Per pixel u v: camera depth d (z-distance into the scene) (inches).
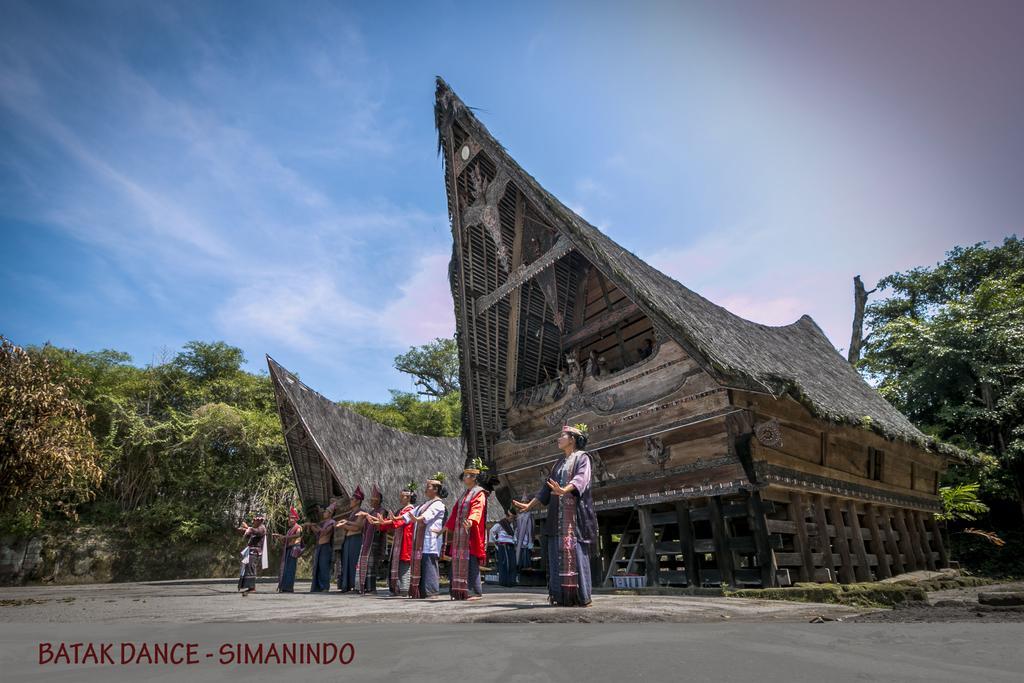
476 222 407.5
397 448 674.8
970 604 161.8
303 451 656.4
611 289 407.8
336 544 627.2
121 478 841.5
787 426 291.4
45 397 441.4
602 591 299.3
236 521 870.4
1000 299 598.5
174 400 995.3
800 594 214.4
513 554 406.3
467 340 431.8
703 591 256.4
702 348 261.3
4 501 430.3
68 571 743.7
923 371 616.7
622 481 325.1
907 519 411.8
